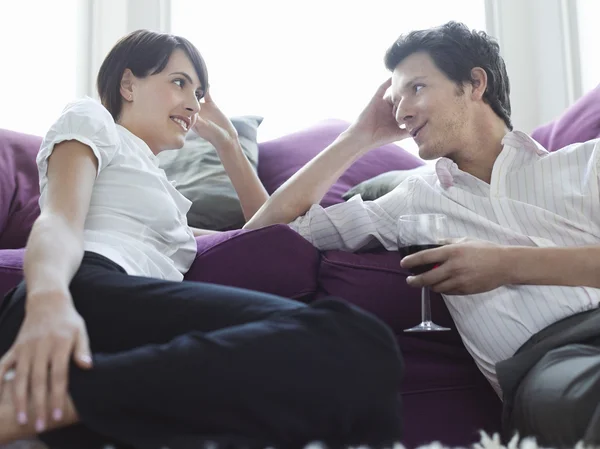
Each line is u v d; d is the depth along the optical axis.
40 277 0.97
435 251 1.30
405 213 1.59
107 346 1.04
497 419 1.41
